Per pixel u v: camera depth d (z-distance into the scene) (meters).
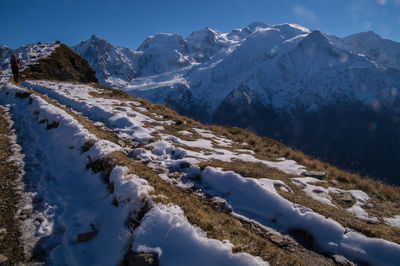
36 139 11.56
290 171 11.22
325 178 11.09
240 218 6.92
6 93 20.09
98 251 5.26
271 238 6.19
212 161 10.65
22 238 5.67
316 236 6.42
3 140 11.05
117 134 13.09
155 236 4.91
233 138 16.92
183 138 14.24
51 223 6.26
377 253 5.81
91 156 8.82
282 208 7.19
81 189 7.75
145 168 8.93
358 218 7.68
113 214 6.14
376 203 9.15
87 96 23.72
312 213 6.88
